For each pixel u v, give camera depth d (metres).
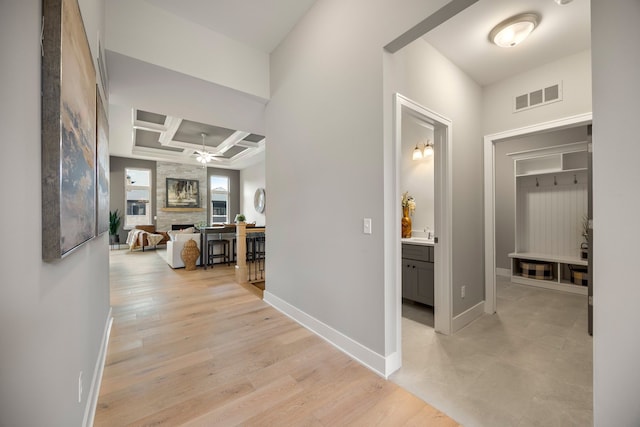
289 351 2.19
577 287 3.83
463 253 2.82
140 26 2.42
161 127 5.84
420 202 3.90
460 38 2.39
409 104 2.15
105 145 2.09
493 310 3.07
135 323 2.75
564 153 4.25
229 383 1.78
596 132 1.00
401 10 1.75
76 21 1.04
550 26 2.23
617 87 0.96
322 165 2.43
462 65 2.76
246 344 2.31
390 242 1.92
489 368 1.99
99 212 1.67
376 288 1.92
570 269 4.11
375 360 1.92
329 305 2.36
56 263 0.90
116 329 2.61
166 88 2.96
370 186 1.97
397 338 1.96
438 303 2.63
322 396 1.67
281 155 3.05
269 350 2.21
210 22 2.72
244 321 2.80
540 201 4.64
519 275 4.48
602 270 0.99
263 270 5.41
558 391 1.73
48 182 0.78
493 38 2.36
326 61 2.38
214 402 1.61
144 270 5.27
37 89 0.75
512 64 2.75
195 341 2.36
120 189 8.30
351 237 2.13
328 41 2.35
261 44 3.08
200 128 6.00
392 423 1.46
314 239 2.54
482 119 3.16
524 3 2.04
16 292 0.66
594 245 1.01
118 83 2.84
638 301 0.92
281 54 3.03
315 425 1.44
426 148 3.72
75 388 1.14
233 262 6.05
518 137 2.95
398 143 1.96
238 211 10.30
